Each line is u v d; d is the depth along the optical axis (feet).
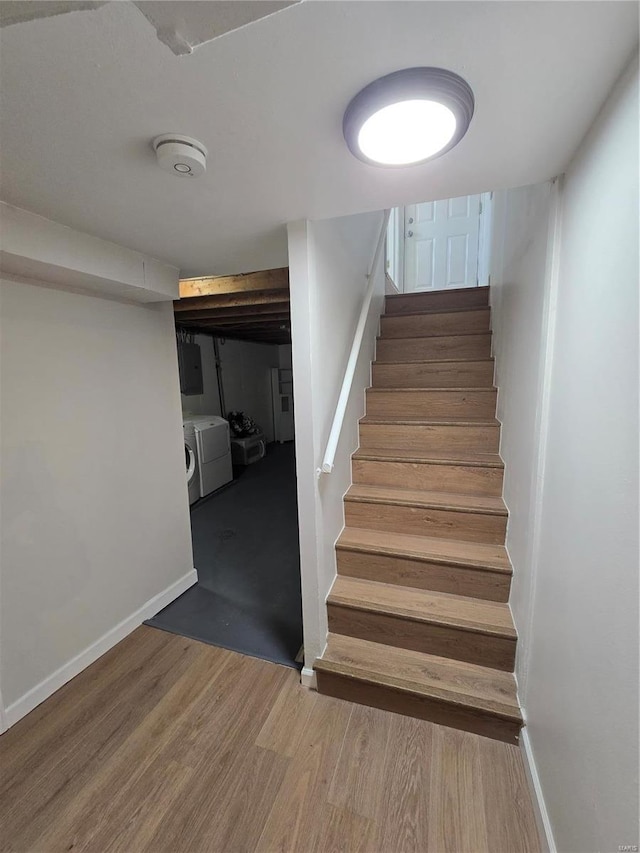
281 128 2.91
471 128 2.99
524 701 4.67
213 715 5.22
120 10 1.88
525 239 5.38
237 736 4.92
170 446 7.78
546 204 4.16
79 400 5.91
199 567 9.29
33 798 4.25
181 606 7.70
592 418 2.90
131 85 2.42
